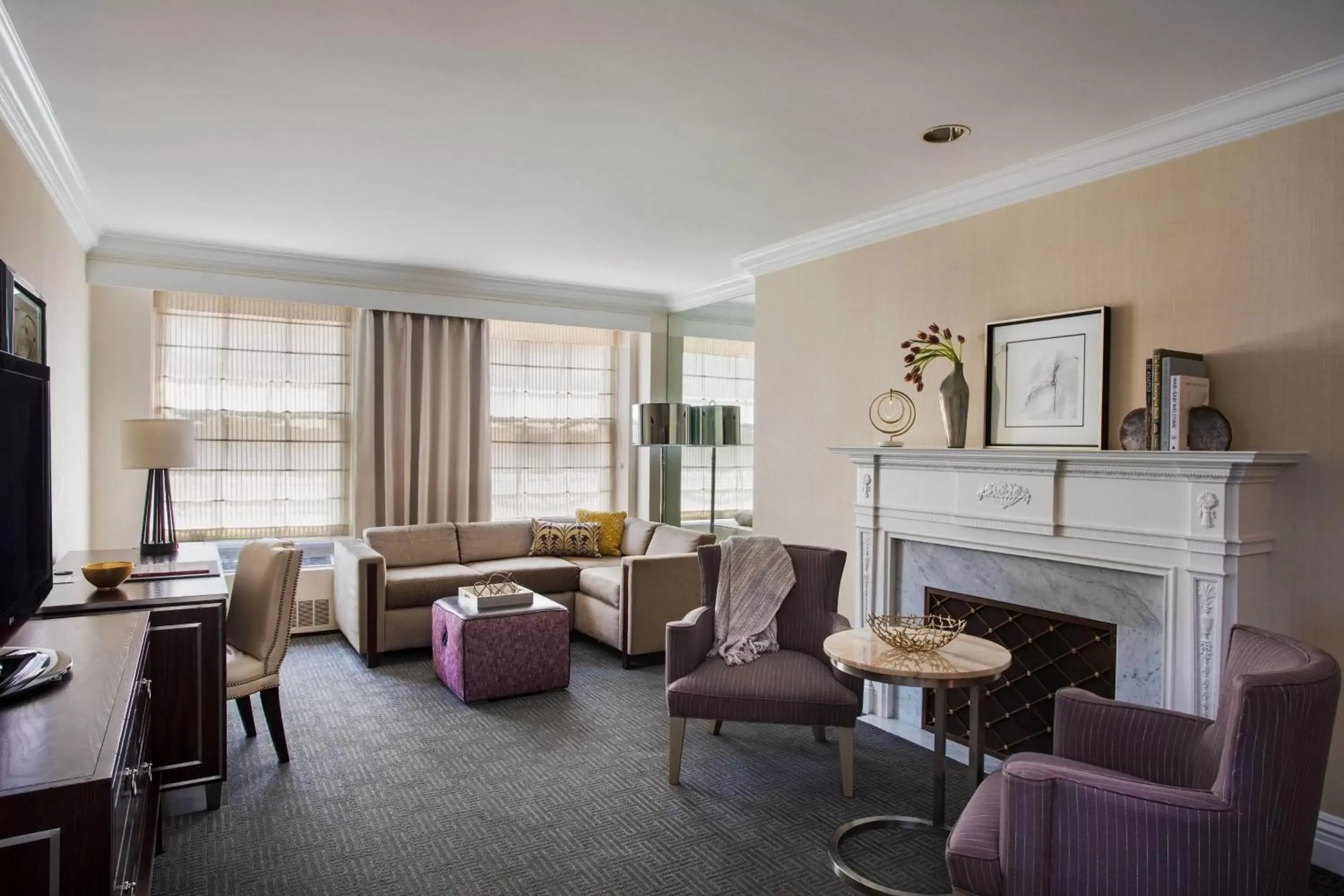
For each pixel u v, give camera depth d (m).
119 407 4.98
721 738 3.63
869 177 3.57
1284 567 2.65
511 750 3.47
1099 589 3.01
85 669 1.83
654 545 5.60
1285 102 2.61
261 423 5.56
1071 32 2.28
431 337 6.00
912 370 3.88
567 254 5.12
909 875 2.50
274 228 4.51
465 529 5.78
